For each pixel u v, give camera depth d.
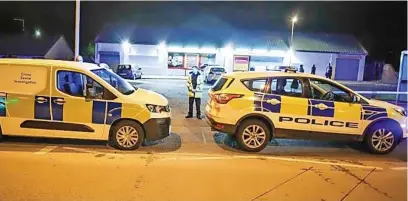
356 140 7.51
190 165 6.30
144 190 5.05
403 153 7.80
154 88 20.83
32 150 6.80
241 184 5.45
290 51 34.94
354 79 36.44
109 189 5.04
